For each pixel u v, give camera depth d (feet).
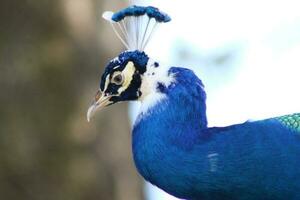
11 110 51.19
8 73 51.39
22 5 51.85
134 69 35.01
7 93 51.29
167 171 33.35
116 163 51.67
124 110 52.44
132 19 35.70
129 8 35.65
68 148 51.29
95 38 52.54
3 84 51.34
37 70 51.75
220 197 33.53
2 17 51.70
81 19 52.54
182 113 33.99
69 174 51.01
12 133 50.98
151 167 33.55
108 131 51.78
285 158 33.12
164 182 33.58
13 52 51.67
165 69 34.73
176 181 33.37
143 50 35.42
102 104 35.27
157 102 34.24
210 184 33.17
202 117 34.01
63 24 52.24
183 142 33.45
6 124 51.01
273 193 33.40
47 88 51.67
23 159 50.85
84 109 51.70
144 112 34.27
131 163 52.21
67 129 51.34
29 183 50.88
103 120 51.75
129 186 51.93
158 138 33.60
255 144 33.14
